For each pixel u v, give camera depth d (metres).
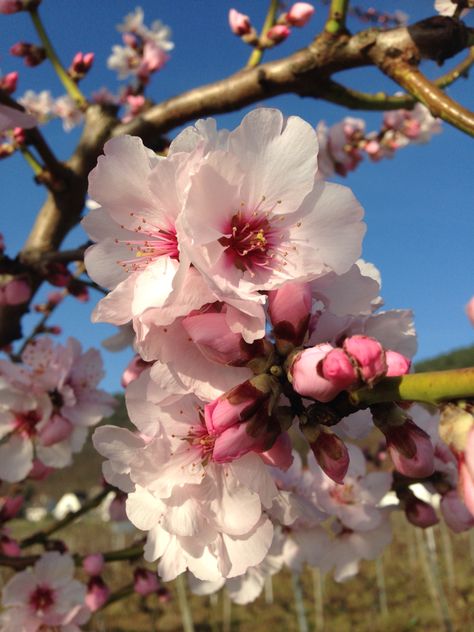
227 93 0.26
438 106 0.18
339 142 0.53
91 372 0.32
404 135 0.53
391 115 0.53
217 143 0.13
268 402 0.12
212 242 0.12
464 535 1.95
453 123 0.18
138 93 0.50
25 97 0.59
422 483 0.23
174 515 0.14
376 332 0.16
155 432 0.15
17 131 0.30
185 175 0.12
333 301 0.13
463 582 1.58
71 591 0.33
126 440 0.15
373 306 0.16
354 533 0.25
